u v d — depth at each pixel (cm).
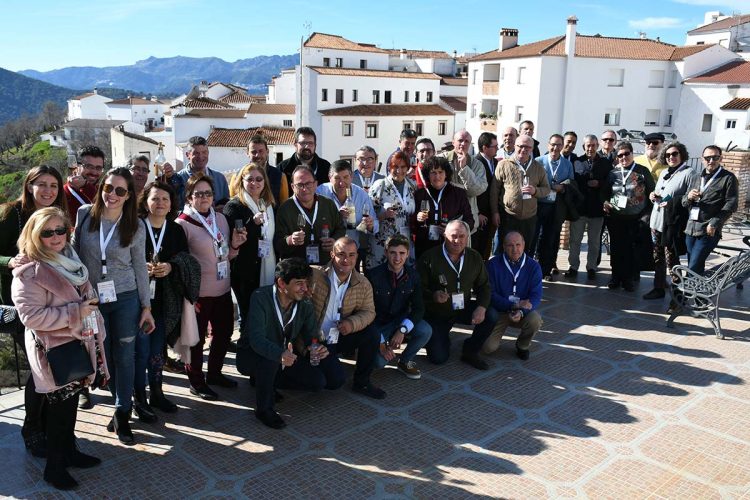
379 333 488
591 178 790
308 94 5078
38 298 329
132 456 391
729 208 648
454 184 616
